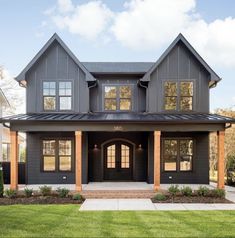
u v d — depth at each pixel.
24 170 17.08
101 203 11.79
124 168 17.92
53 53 16.70
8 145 26.67
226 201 12.02
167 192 13.63
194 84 16.59
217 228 7.91
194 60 16.70
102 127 14.34
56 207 10.77
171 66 16.67
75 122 14.27
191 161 16.94
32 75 16.67
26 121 14.16
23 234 7.29
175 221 8.72
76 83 16.66
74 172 16.64
